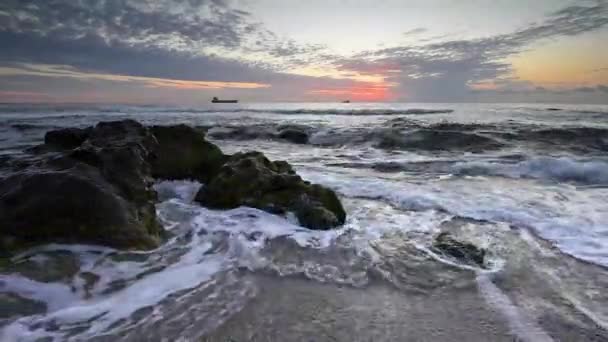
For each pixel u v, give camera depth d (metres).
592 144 15.41
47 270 4.12
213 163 8.73
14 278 3.88
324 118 33.59
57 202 4.81
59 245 4.64
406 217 6.63
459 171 10.80
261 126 24.03
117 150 6.23
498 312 3.51
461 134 16.91
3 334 3.03
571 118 27.69
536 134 17.16
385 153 15.00
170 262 4.61
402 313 3.51
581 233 5.58
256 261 4.69
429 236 5.64
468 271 4.41
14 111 40.00
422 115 36.81
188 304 3.61
